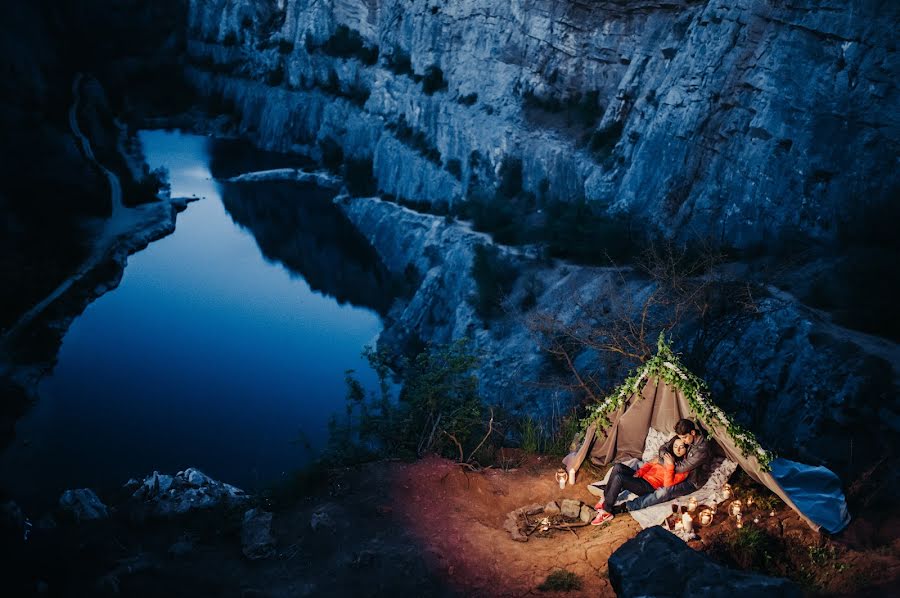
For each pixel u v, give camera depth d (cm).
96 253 4012
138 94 7888
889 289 1639
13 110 4359
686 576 607
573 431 1147
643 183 2841
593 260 2766
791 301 1741
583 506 939
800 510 827
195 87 8050
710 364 1698
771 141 2252
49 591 792
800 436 1424
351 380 1144
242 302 3772
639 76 3384
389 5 5569
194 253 4409
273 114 7038
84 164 4759
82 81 6869
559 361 2242
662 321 1547
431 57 4884
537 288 2780
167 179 5844
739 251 2267
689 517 830
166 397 2769
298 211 5294
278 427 2575
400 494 970
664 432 970
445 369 1102
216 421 2597
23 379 2758
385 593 789
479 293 2959
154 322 3453
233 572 833
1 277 3334
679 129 2706
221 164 6400
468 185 4212
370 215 4891
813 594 706
